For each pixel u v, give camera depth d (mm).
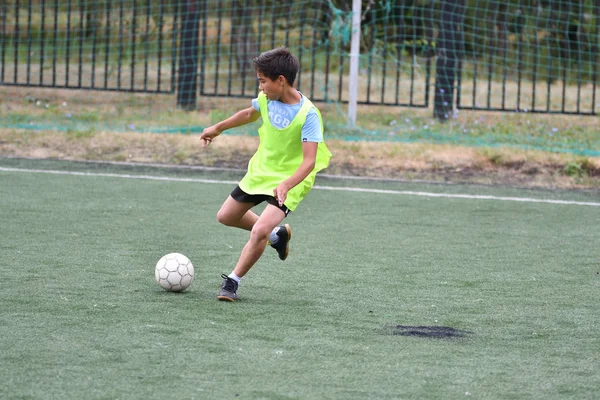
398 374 10562
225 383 10039
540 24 47062
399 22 43438
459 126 34594
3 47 36250
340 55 36938
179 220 20828
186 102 36500
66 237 18438
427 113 37812
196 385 9930
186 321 12562
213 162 29641
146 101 38844
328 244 18734
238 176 27812
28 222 19891
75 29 51625
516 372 10789
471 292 14953
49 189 24344
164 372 10344
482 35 45938
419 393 9922
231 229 20000
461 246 18969
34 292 13898
